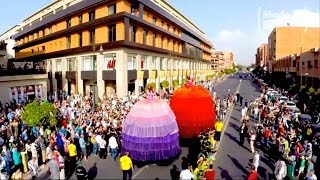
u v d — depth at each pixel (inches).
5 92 1026.7
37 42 2015.3
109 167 585.6
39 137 609.6
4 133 642.2
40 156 604.7
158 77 1754.4
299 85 1724.9
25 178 526.6
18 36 2394.2
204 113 743.7
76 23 1589.6
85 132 692.1
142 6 1471.5
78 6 1521.9
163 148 565.3
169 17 1921.8
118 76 1317.7
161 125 569.6
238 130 914.1
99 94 1398.9
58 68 1769.2
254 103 1214.3
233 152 689.6
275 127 856.3
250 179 445.4
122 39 1314.0
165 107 603.5
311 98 1205.7
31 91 1156.5
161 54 1813.5
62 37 1697.8
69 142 603.5
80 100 1202.0
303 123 830.5
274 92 1680.6
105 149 652.1
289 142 644.1
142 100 605.0
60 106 1029.2
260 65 5324.8
